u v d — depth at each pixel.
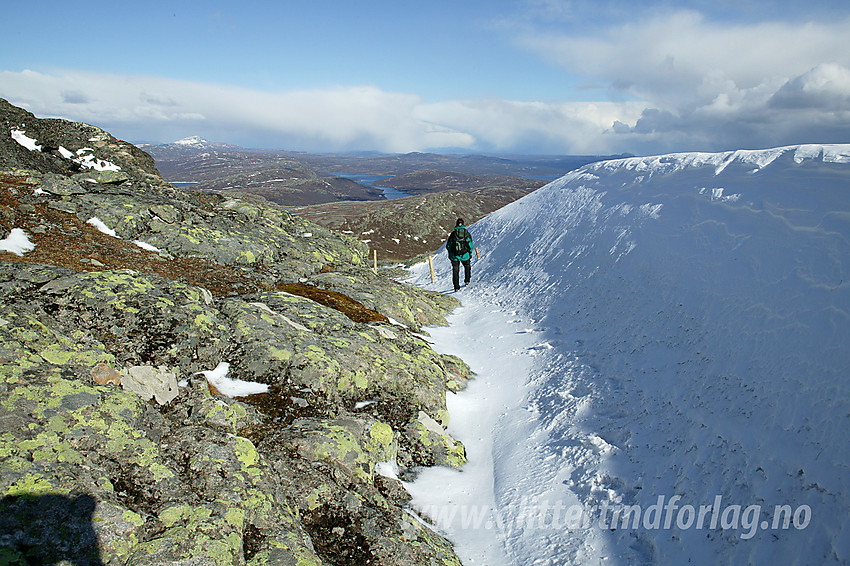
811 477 4.86
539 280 15.72
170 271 10.60
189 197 17.98
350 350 8.48
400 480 6.66
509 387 9.76
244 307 8.59
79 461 4.25
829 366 5.68
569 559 5.39
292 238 16.89
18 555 3.30
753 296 7.69
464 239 19.08
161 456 4.80
